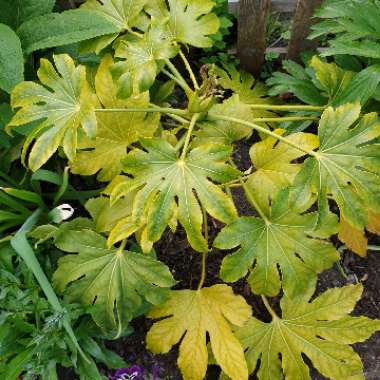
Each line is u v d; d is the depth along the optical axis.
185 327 0.88
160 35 0.89
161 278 0.86
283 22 1.29
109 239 0.83
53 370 0.87
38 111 0.85
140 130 0.93
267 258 0.84
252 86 1.27
